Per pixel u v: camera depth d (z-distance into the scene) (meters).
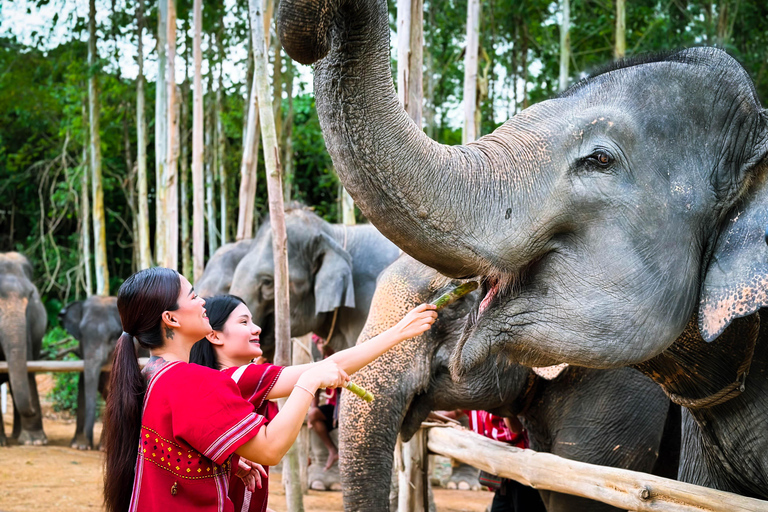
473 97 5.77
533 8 13.31
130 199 15.73
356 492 3.22
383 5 1.88
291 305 5.97
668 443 3.41
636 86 2.18
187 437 1.84
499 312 2.14
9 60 16.56
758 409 2.35
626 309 2.03
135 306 1.99
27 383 9.17
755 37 12.08
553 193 2.08
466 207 2.03
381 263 6.16
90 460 8.38
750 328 2.19
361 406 3.26
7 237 20.02
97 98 12.86
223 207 13.93
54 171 19.00
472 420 4.19
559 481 2.74
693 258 2.10
